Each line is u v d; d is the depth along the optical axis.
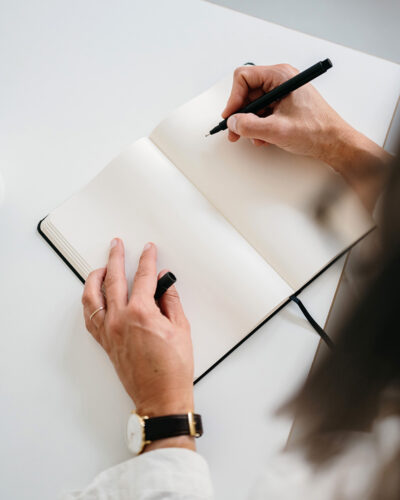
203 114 0.57
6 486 0.47
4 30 0.63
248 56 0.66
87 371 0.51
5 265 0.54
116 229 0.54
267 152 0.56
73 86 0.62
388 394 0.24
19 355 0.51
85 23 0.65
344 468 0.30
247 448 0.50
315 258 0.53
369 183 0.55
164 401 0.46
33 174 0.58
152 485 0.41
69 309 0.53
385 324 0.20
